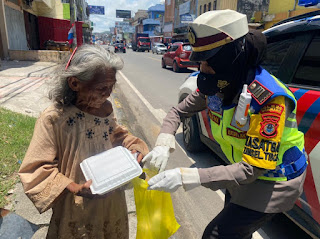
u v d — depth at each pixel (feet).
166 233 5.17
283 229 7.92
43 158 3.79
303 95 6.81
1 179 8.67
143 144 5.07
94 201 4.40
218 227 4.80
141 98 24.07
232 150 4.99
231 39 3.89
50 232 4.60
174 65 45.27
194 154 12.77
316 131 6.24
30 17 56.34
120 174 3.87
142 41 143.23
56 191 3.74
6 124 12.27
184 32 106.93
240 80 4.19
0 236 4.14
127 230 5.19
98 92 3.69
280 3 61.57
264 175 4.55
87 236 4.54
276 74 8.14
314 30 7.15
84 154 4.12
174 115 5.88
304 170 4.75
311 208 6.16
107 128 4.42
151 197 4.86
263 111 3.98
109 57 3.68
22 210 7.59
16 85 23.70
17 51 42.47
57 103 3.95
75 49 3.83
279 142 3.97
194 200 9.36
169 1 130.72
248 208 4.66
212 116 5.01
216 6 82.12
